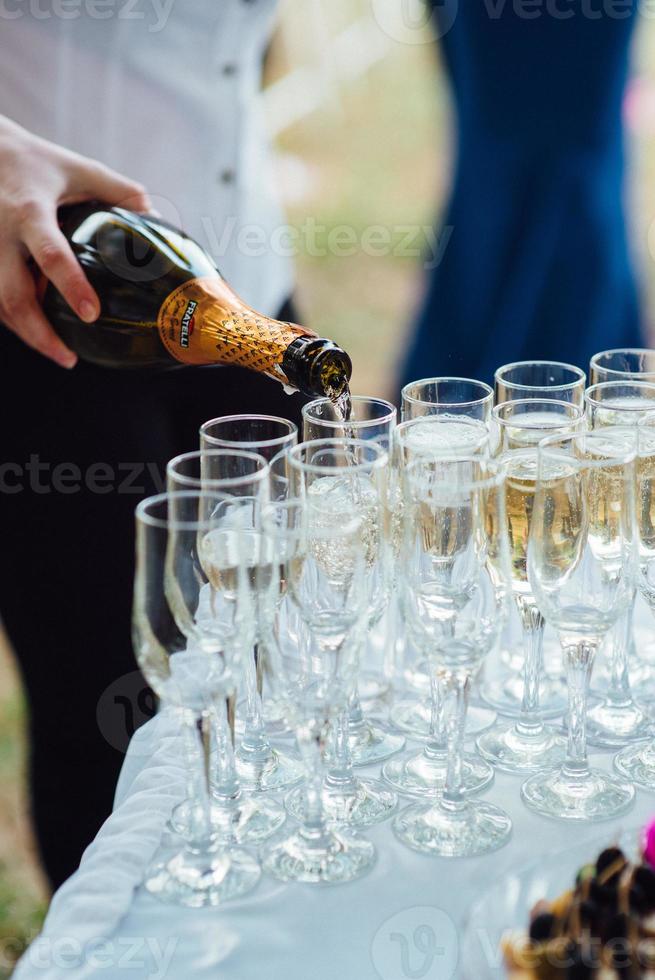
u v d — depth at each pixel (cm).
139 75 245
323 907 112
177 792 130
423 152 599
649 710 150
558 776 133
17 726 355
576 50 292
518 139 306
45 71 242
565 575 124
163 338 180
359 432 143
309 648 117
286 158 579
